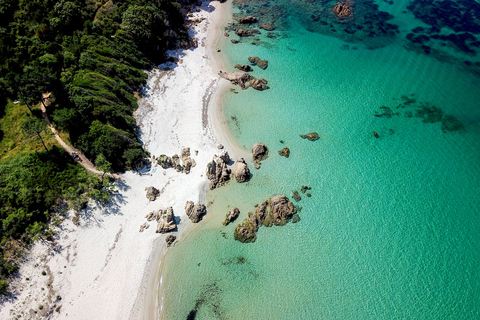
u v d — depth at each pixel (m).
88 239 44.53
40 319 38.16
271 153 56.62
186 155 54.81
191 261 44.56
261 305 41.00
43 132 50.53
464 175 54.34
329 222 48.72
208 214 49.06
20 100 51.03
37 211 43.50
